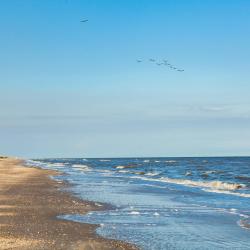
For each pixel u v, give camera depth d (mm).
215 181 66875
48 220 26453
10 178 65000
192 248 19750
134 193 45719
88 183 60656
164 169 123250
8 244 19344
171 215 29672
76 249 18672
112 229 23906
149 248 19547
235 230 24078
